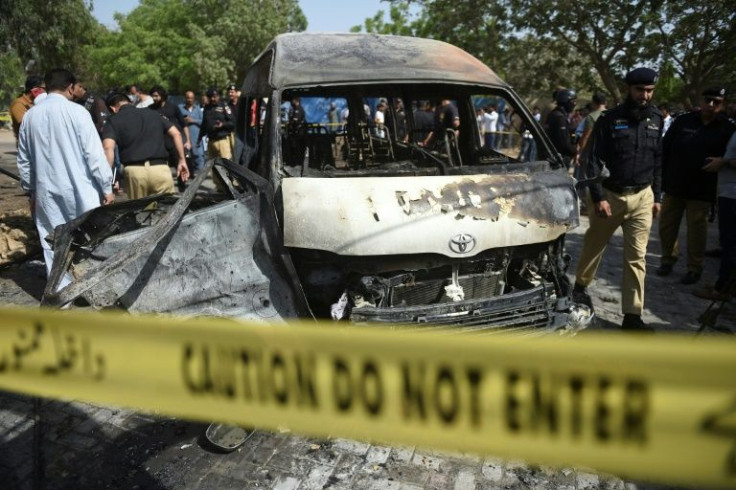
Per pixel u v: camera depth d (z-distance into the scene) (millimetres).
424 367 1318
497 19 18484
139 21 42344
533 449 1265
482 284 3236
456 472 2736
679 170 5258
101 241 3293
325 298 3041
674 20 16469
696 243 5324
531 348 1198
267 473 2730
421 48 4344
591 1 16547
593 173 4082
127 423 3135
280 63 3916
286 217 2932
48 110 4195
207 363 1558
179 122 9266
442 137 4383
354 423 1424
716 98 4926
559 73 19766
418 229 2941
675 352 1072
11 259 5727
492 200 3129
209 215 2826
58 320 1656
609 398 1158
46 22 26656
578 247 6703
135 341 1606
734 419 1070
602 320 4477
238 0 37875
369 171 3361
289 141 4363
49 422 3148
